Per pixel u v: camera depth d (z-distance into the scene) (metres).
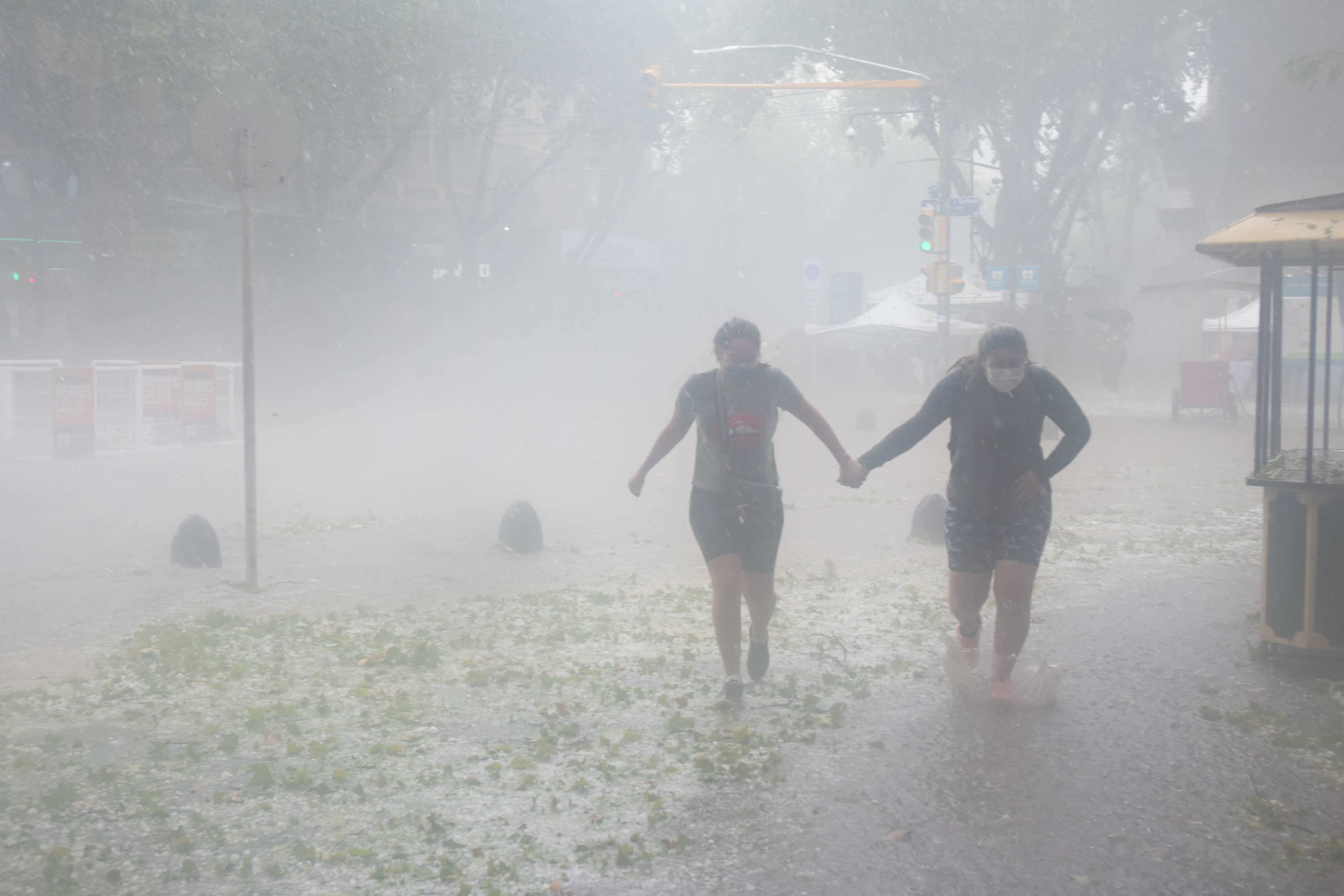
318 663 6.17
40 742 4.81
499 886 3.49
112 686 5.64
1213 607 7.36
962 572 5.32
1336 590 5.86
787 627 7.00
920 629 6.95
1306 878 3.55
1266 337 6.56
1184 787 4.30
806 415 5.36
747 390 5.30
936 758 4.64
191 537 9.05
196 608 7.52
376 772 4.48
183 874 3.56
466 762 4.60
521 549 9.89
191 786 4.32
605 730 5.03
